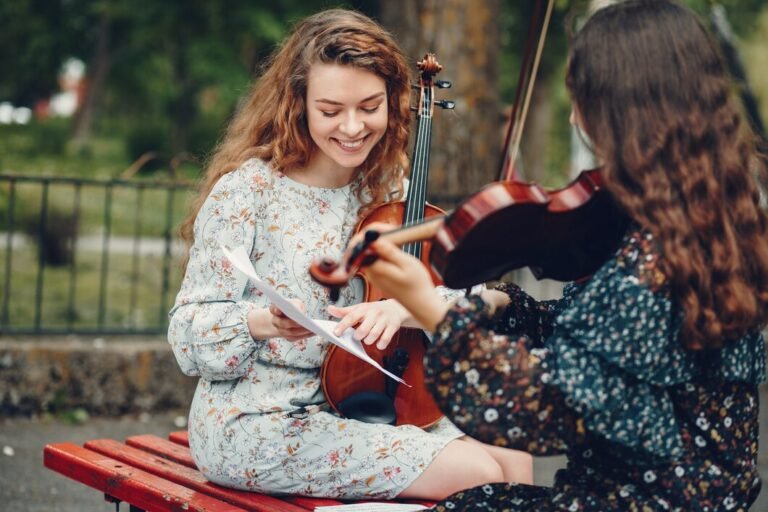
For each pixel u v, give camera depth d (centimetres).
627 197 196
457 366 195
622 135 198
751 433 210
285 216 271
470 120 648
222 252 262
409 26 649
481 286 284
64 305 826
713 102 199
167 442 309
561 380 191
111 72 2722
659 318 192
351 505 243
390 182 291
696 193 194
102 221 1177
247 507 257
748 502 211
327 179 278
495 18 656
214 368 259
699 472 201
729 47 727
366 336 255
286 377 268
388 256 192
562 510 202
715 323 192
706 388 203
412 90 325
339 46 257
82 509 429
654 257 193
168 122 2894
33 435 521
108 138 3050
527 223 199
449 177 645
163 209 1247
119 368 558
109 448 303
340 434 259
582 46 204
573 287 239
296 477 260
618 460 204
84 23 2403
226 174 272
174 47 2303
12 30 2245
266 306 267
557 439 195
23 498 437
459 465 251
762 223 202
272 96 277
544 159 1443
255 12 1625
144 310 832
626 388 194
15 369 545
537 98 1430
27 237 1005
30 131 2420
